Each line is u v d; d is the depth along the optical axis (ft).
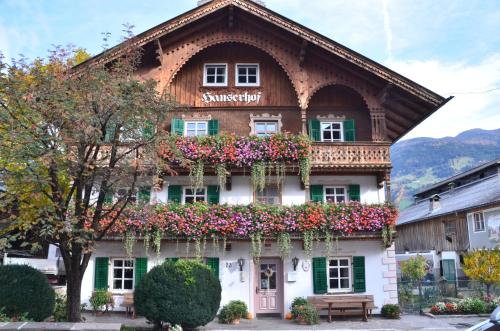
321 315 61.16
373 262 64.08
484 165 124.77
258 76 69.87
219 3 65.92
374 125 66.64
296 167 62.90
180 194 64.64
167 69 66.39
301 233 61.26
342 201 65.10
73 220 36.50
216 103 68.74
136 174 40.68
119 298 60.80
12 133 35.06
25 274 41.55
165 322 46.55
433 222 120.98
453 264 109.70
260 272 63.87
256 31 68.44
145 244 60.18
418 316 63.41
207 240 62.64
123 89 39.27
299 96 66.49
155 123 40.75
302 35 65.67
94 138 37.63
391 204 62.54
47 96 36.86
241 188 65.41
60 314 45.14
